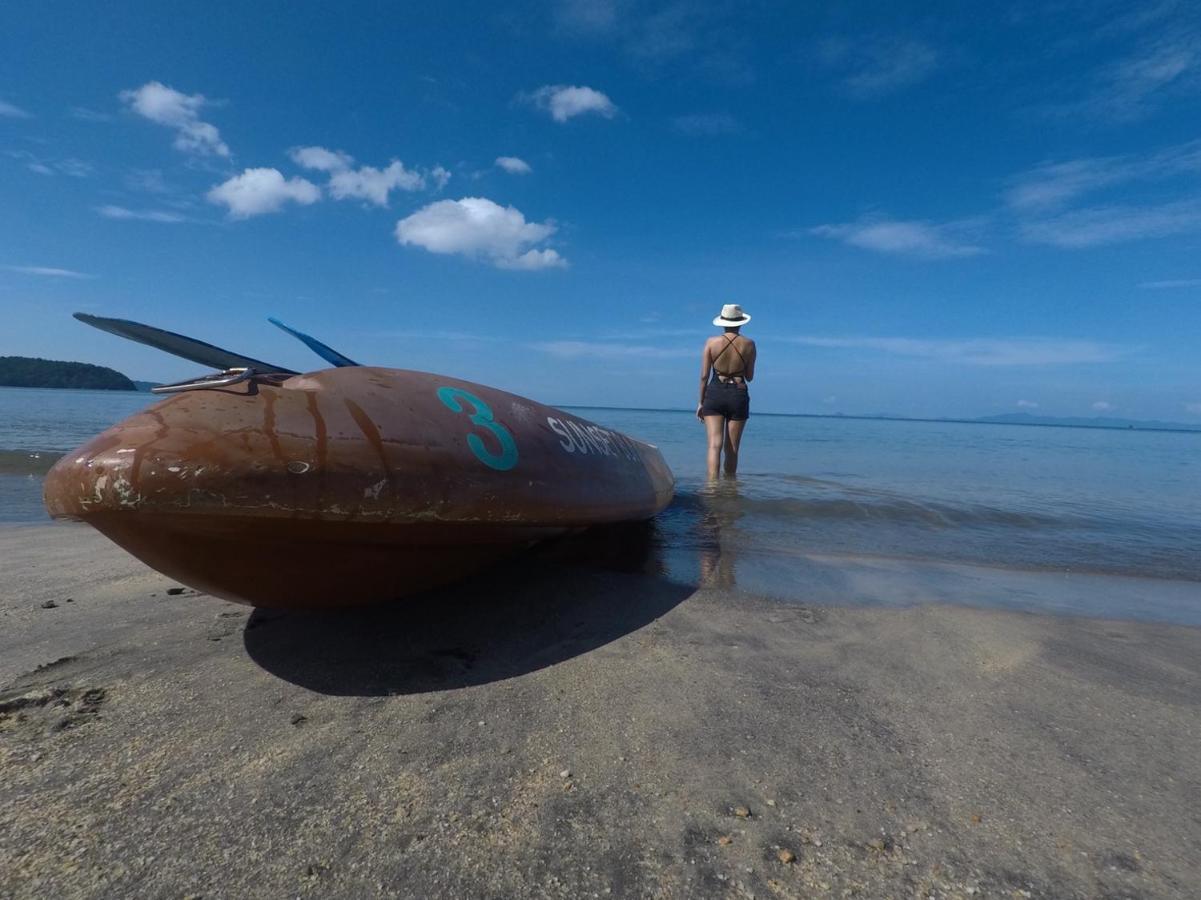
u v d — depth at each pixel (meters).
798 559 2.54
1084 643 1.69
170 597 1.80
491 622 1.63
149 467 1.04
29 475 4.29
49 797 0.92
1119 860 0.86
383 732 1.13
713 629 1.69
